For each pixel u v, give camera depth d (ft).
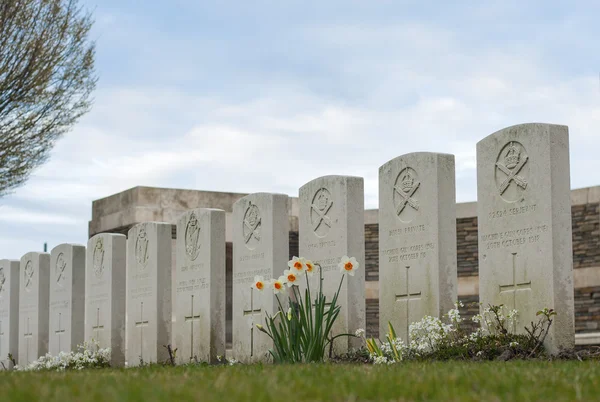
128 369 29.17
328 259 42.52
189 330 51.06
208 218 49.65
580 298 60.59
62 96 78.48
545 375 20.90
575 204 61.41
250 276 46.52
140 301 55.47
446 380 19.22
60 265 63.10
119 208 80.84
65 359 55.26
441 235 37.83
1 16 74.74
